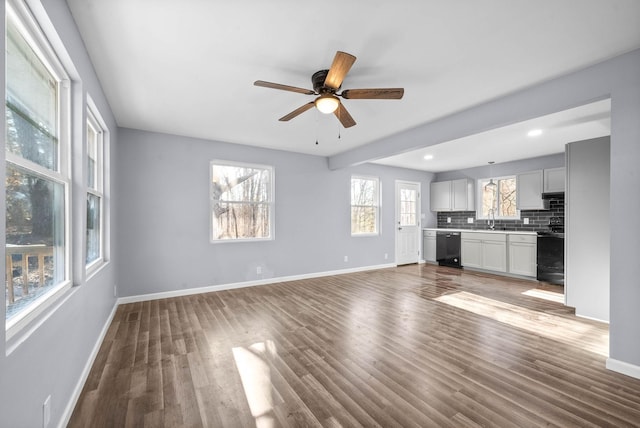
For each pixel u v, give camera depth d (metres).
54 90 1.82
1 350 0.99
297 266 5.36
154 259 4.10
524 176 5.65
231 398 1.85
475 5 1.73
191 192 4.38
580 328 2.98
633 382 2.02
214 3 1.71
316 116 3.55
